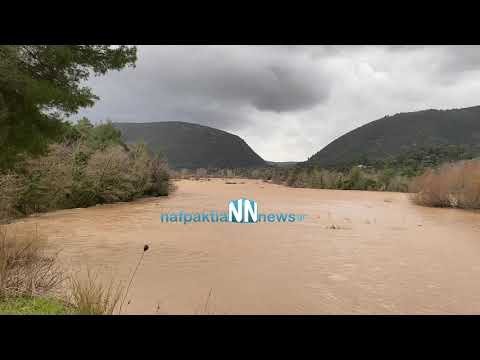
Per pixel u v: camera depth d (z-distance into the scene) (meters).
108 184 20.06
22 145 6.94
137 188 23.17
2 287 4.51
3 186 12.17
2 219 12.01
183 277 6.20
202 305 4.85
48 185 15.88
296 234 10.80
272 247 8.87
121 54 8.07
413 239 10.21
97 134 27.81
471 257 8.00
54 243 8.96
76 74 7.86
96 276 6.12
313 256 7.93
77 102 7.19
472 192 18.91
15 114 6.55
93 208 17.81
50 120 7.28
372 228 12.20
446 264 7.35
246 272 6.58
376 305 4.98
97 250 8.22
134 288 5.55
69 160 17.91
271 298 5.20
